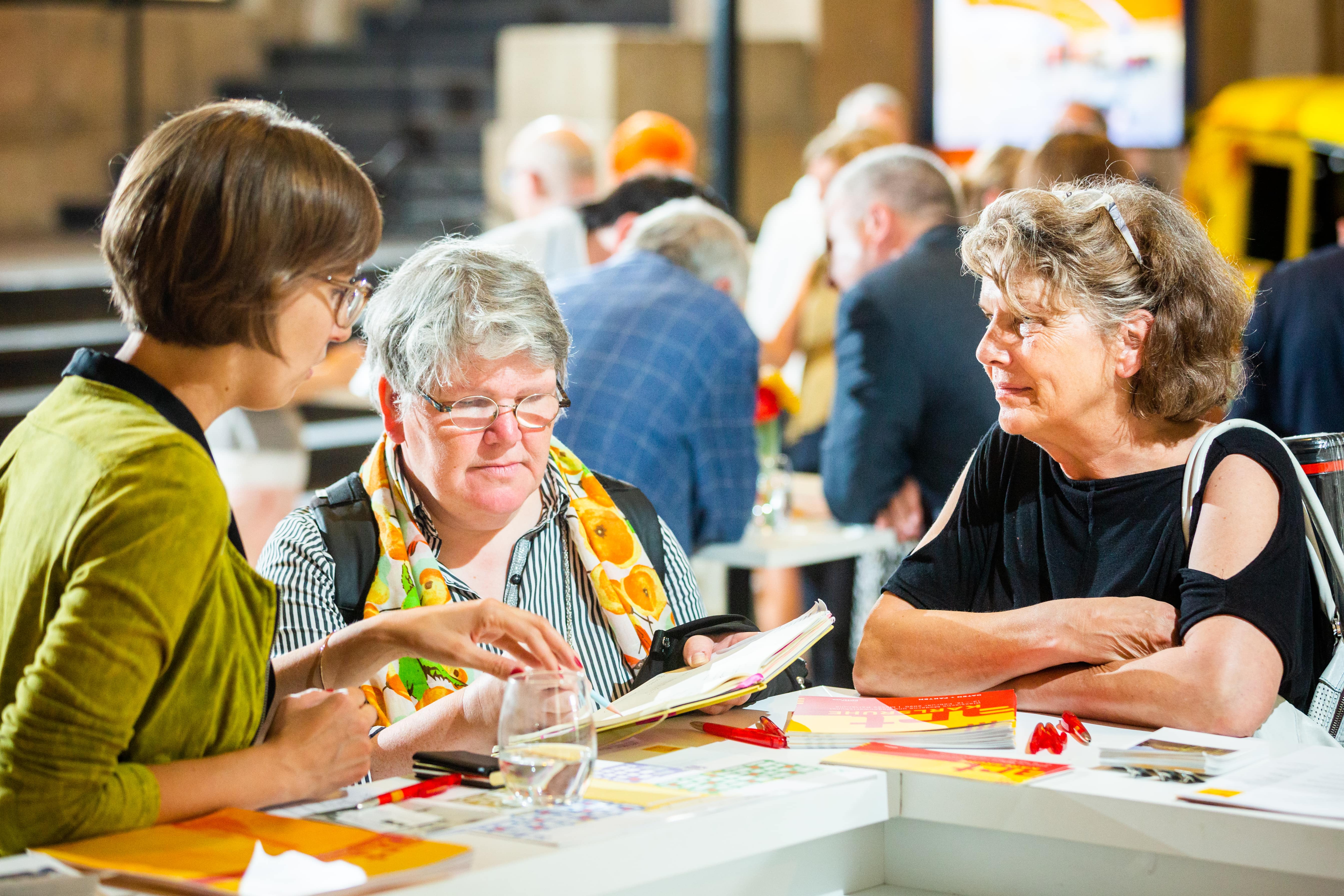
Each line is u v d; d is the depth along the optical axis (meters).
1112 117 7.84
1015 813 1.58
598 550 2.26
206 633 1.47
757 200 9.25
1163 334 1.97
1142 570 2.03
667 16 11.84
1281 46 8.47
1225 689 1.80
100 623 1.35
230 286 1.45
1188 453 2.05
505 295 2.10
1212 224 6.26
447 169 11.25
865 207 4.13
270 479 5.00
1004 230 2.00
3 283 7.91
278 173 1.47
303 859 1.28
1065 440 2.06
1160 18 7.69
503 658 1.70
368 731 1.59
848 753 1.74
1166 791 1.53
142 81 11.88
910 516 3.77
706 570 4.76
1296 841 1.41
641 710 1.78
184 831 1.40
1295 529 1.94
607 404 3.34
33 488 1.45
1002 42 7.98
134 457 1.39
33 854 1.34
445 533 2.21
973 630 2.02
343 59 12.43
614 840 1.38
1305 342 3.69
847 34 9.26
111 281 1.52
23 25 11.48
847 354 3.73
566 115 9.54
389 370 2.13
